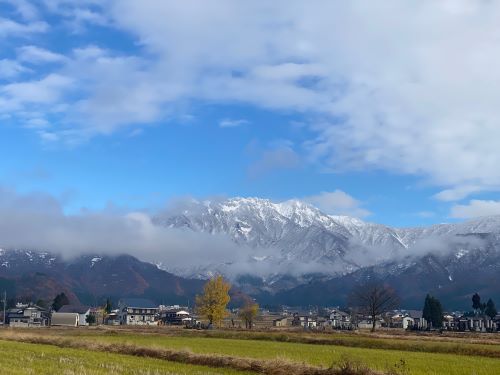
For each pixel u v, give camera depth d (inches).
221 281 5221.5
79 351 1985.7
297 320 7573.8
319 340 2869.1
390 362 1747.0
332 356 1941.4
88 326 6067.9
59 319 6599.4
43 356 1744.6
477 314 7672.2
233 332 3705.7
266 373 1382.9
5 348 2105.1
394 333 4367.6
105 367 1403.8
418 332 4845.0
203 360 1594.5
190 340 2960.1
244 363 1473.9
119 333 3814.0
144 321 7682.1
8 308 7598.4
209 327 5246.1
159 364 1526.8
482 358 1999.3
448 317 7362.2
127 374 1253.7
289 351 2174.0
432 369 1578.5
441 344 2591.0
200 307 5187.0
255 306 5935.0
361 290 5949.8
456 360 1872.5
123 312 7795.3
